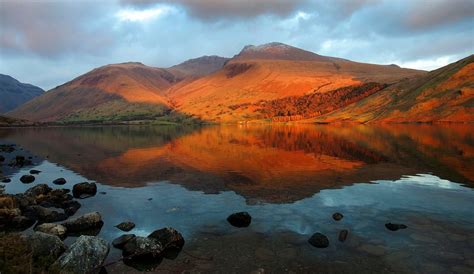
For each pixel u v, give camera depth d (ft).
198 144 258.78
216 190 96.17
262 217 69.97
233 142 269.64
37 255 47.73
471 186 93.56
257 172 123.34
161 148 229.04
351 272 45.34
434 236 57.47
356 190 91.66
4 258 40.45
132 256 49.88
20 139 336.49
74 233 62.54
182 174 123.54
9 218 68.23
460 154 153.69
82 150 220.43
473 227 61.57
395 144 207.51
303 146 217.15
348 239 56.95
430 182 99.66
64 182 112.16
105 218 71.82
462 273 44.42
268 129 525.34
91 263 46.98
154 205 81.35
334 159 151.33
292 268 46.70
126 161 162.40
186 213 74.18
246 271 45.93
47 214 71.97
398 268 46.16
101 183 110.22
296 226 64.03
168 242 54.03
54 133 472.44
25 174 130.93
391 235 58.39
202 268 47.11
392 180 103.60
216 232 61.67
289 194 89.10
